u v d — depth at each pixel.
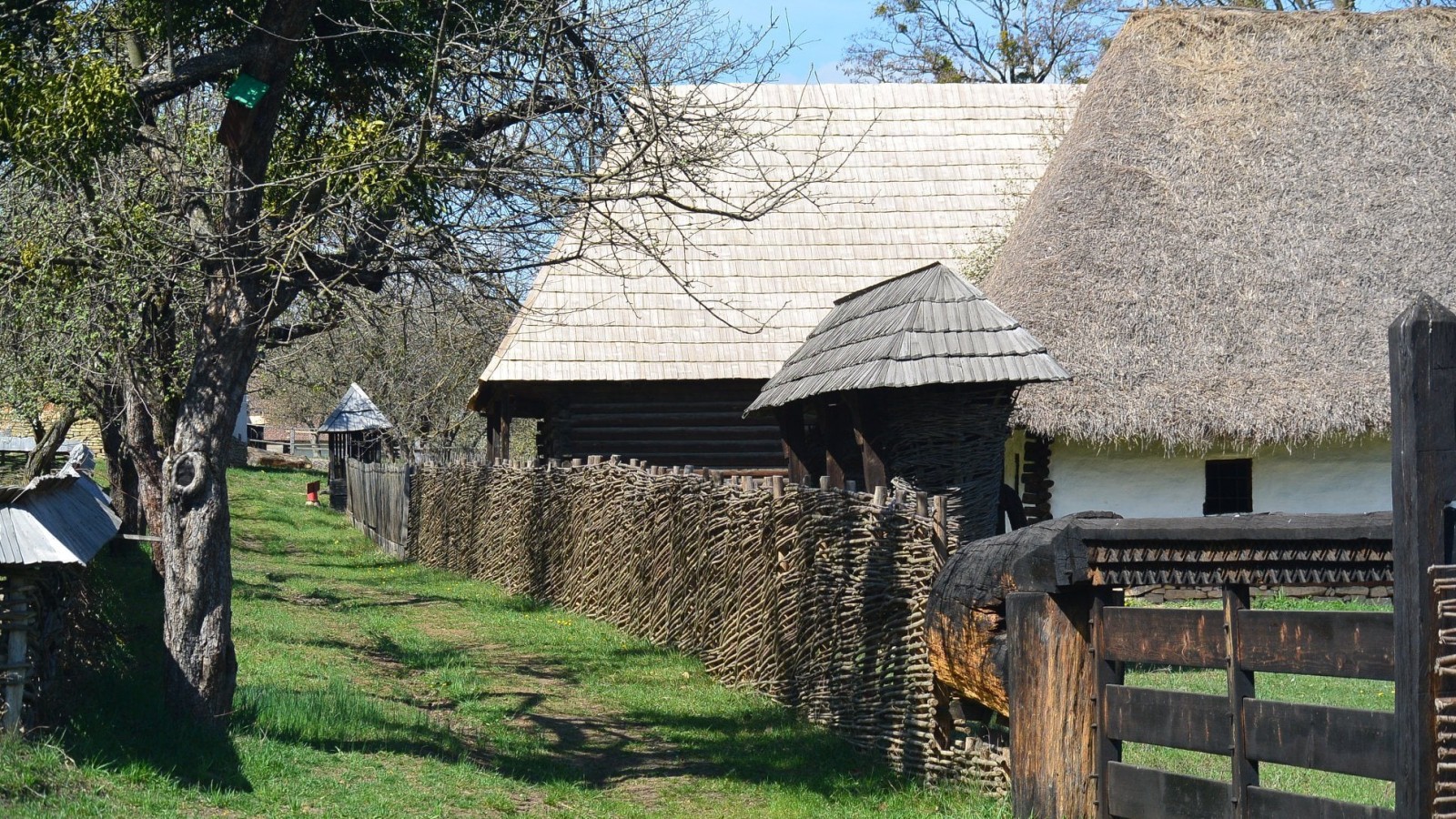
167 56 8.84
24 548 6.58
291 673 10.27
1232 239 17.41
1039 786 6.69
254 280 8.34
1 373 12.38
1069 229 17.70
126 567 15.70
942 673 8.03
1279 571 5.46
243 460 50.59
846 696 9.53
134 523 17.45
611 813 7.62
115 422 15.12
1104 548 6.30
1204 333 16.38
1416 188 18.03
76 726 7.27
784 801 7.90
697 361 19.55
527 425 40.31
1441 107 19.11
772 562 10.96
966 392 9.98
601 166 9.37
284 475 46.72
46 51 8.62
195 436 8.15
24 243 9.52
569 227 8.68
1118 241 17.39
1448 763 4.50
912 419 10.05
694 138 12.13
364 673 11.02
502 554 19.34
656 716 10.40
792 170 22.03
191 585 8.03
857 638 9.38
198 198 8.88
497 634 14.34
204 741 7.66
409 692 10.68
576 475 16.64
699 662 12.53
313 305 9.06
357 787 7.32
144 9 9.03
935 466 9.99
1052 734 6.66
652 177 8.55
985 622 7.33
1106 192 18.08
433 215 8.88
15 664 6.63
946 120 24.16
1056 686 6.66
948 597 7.74
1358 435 15.87
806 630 10.27
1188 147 18.62
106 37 9.33
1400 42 20.02
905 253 21.52
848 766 8.81
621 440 19.80
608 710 10.62
